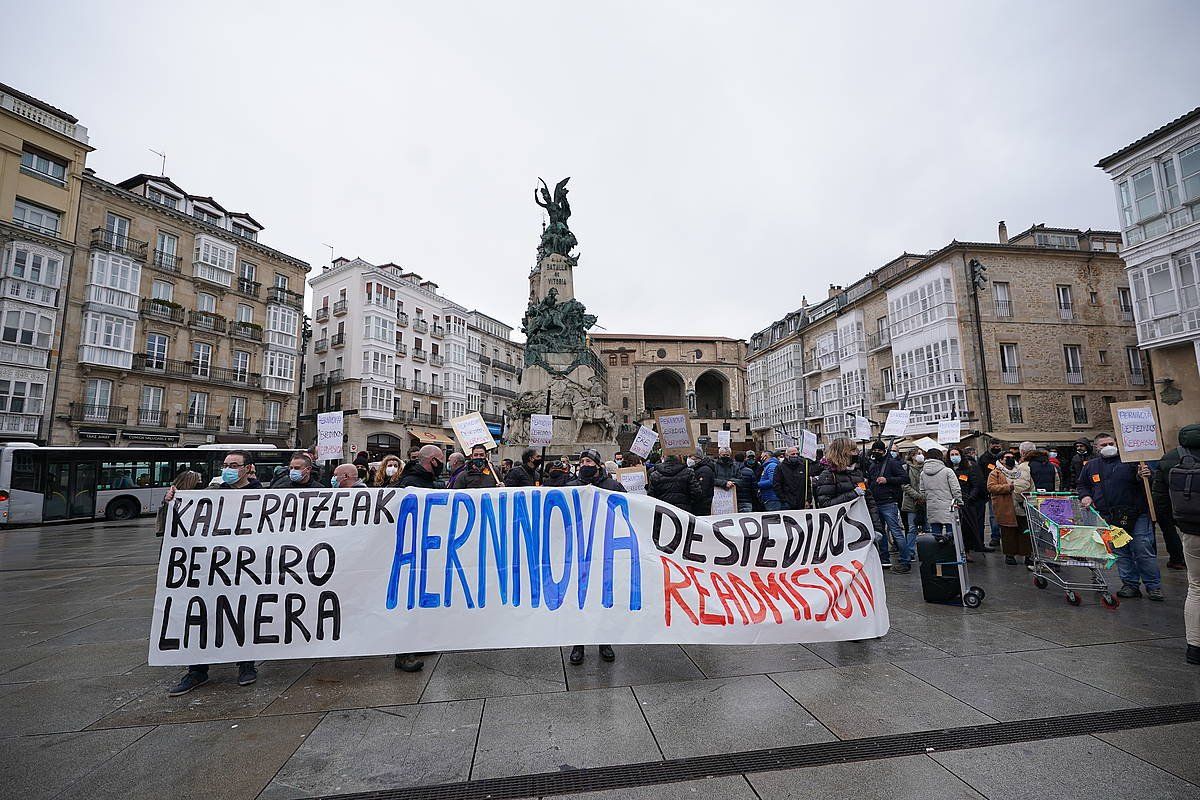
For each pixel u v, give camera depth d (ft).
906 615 20.10
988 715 12.22
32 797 9.71
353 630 15.20
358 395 147.64
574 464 46.85
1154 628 18.25
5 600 25.84
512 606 15.57
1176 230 65.36
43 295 92.17
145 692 14.42
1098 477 23.41
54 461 66.90
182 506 15.44
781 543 16.56
